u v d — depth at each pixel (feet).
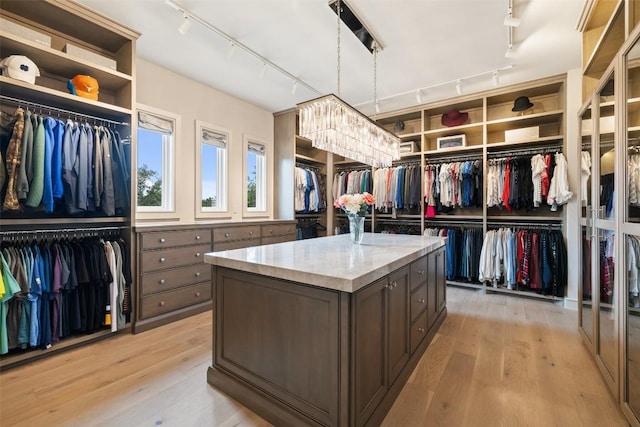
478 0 7.26
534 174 11.57
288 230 14.51
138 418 5.09
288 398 4.98
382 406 5.09
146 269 8.92
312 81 11.98
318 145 8.68
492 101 13.53
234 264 5.64
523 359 7.07
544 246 11.28
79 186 7.76
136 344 7.93
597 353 6.68
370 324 4.83
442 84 12.16
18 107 7.57
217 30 8.50
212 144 12.89
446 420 5.06
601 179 6.50
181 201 11.66
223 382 5.85
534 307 10.94
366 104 14.48
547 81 11.55
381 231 16.31
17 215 7.78
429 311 8.05
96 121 9.03
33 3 7.18
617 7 5.56
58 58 7.54
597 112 6.68
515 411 5.26
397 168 15.03
